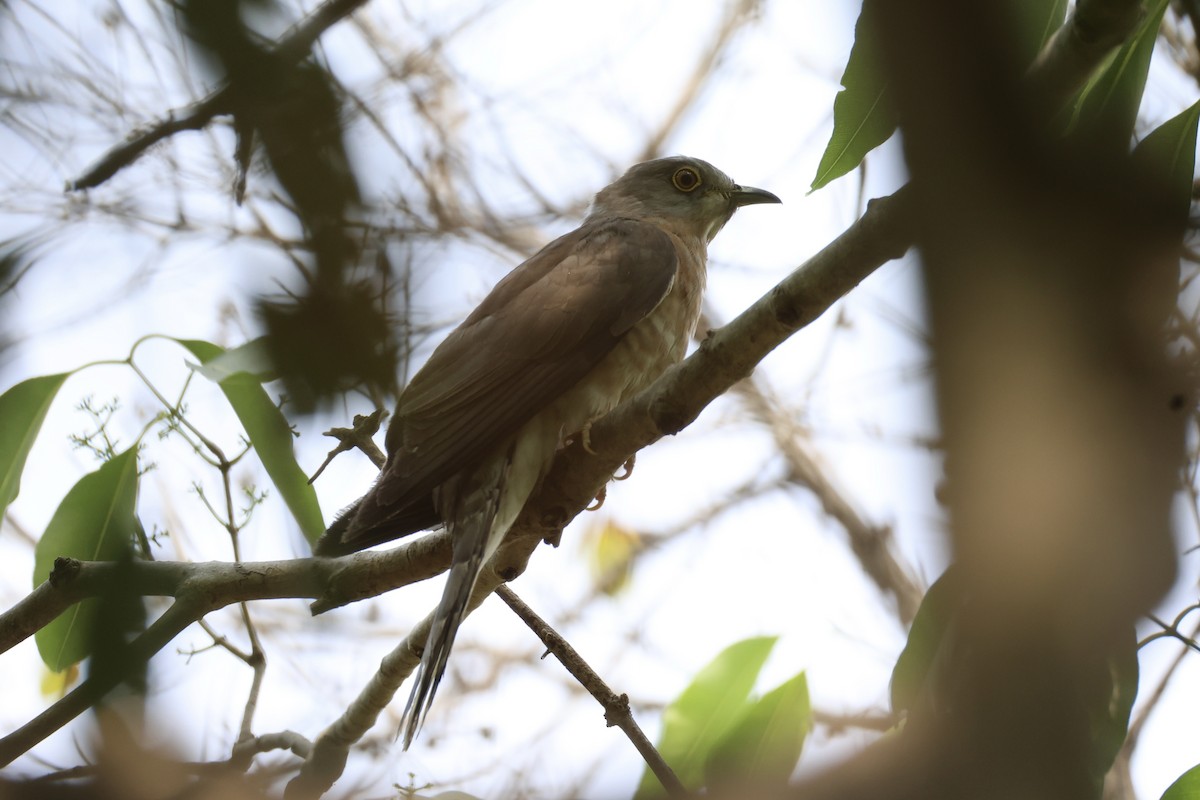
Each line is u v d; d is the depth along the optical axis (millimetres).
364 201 5043
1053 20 4598
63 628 7266
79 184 7430
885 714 11133
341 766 7836
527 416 7703
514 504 7477
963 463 3307
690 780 7180
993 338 3150
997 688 4371
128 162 7355
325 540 7301
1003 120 2945
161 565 7086
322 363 5023
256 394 7137
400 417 7793
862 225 5461
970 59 2871
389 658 7633
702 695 7504
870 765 4891
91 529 7406
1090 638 4105
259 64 4887
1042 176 3078
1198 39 4910
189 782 6188
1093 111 4539
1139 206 3541
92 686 6172
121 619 6641
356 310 5023
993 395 3193
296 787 7770
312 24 5051
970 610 4035
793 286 5812
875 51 4906
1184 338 3543
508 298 8305
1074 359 3283
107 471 7457
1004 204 3037
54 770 5930
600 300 8250
